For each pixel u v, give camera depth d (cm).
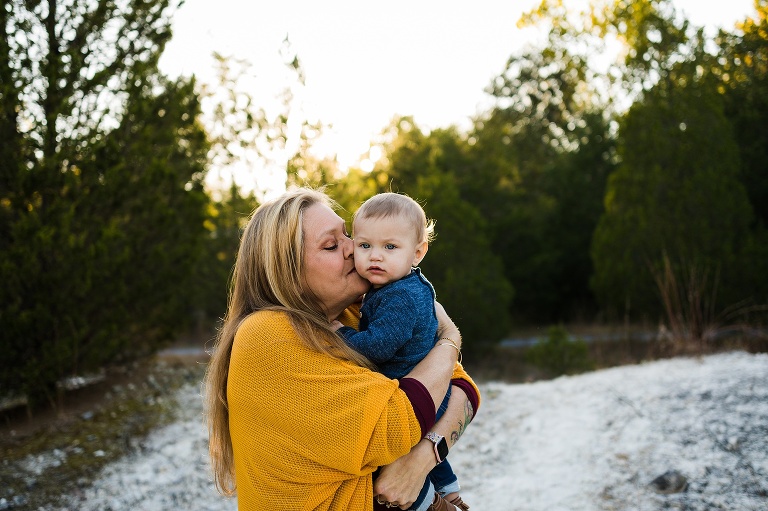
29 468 531
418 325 197
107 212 698
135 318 733
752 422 470
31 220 614
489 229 2275
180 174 801
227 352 200
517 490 440
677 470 421
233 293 211
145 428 615
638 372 666
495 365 1427
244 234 203
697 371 625
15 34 649
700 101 1245
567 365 1023
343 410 173
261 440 179
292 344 179
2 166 626
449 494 219
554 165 2528
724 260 1120
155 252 722
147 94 736
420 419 178
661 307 1221
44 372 630
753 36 1538
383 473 182
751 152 1426
